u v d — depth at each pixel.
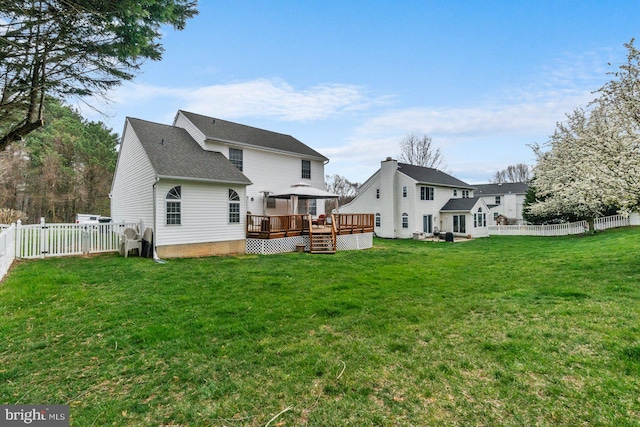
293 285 7.36
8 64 6.16
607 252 10.96
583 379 2.96
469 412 2.56
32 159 27.78
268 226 13.62
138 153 13.10
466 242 20.47
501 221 34.41
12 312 5.22
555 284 6.98
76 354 3.81
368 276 8.55
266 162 17.55
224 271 8.96
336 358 3.62
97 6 6.04
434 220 25.69
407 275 8.76
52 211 28.31
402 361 3.50
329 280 7.97
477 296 6.30
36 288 6.44
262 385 3.07
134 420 2.59
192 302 5.92
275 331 4.50
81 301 5.81
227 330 4.50
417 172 26.41
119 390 3.04
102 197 30.58
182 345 4.02
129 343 4.10
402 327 4.59
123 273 8.20
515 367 3.25
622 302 5.25
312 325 4.73
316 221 17.27
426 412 2.58
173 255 11.57
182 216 11.89
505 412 2.54
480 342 3.94
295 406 2.72
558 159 18.41
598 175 9.02
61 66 6.76
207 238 12.61
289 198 17.75
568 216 23.73
